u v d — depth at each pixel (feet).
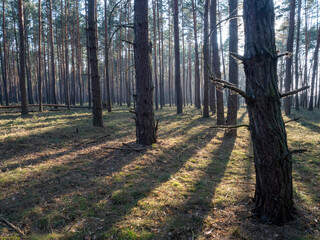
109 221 11.31
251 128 10.98
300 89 10.29
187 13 96.12
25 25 98.02
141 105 24.89
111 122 42.83
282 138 10.33
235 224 10.82
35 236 10.07
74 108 81.20
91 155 22.35
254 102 10.51
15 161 19.97
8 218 11.60
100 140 28.99
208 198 13.64
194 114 62.39
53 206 12.57
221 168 19.49
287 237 9.59
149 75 24.73
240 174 18.10
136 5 23.81
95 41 35.29
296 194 13.76
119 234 10.18
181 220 11.32
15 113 55.67
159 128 38.65
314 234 9.75
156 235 10.19
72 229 10.69
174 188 15.06
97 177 16.83
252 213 11.35
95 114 35.76
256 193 11.41
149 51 24.54
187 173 18.12
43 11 102.37
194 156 22.70
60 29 102.78
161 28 96.94
